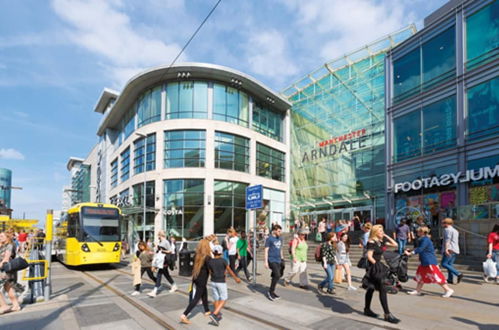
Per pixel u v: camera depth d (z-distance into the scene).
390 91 21.58
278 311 6.97
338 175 29.52
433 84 18.89
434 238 15.09
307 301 7.84
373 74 27.72
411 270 12.22
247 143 30.41
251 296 8.55
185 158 27.48
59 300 8.57
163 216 27.06
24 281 11.81
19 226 26.02
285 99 33.84
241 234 11.70
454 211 13.96
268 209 31.61
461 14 17.56
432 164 18.25
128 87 30.31
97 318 6.86
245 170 29.80
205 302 6.83
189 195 27.09
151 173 28.05
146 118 30.12
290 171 34.69
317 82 32.66
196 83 28.73
